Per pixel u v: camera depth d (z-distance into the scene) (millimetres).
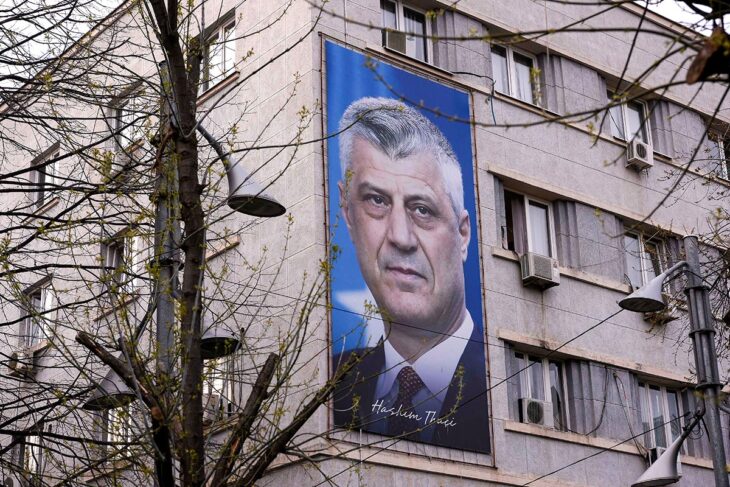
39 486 15727
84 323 23312
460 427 20609
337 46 21656
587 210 24750
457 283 21547
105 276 14258
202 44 14164
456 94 23047
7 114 16422
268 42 22531
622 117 26953
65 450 20297
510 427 21422
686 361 25156
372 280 20391
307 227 20250
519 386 22344
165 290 12664
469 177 22562
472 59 23703
